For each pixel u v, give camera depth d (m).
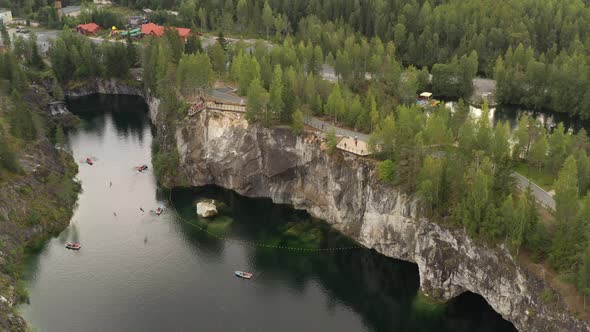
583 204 112.19
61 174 182.62
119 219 164.50
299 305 132.25
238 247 152.50
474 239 121.56
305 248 151.75
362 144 157.38
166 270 142.75
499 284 118.94
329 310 131.12
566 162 127.31
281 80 182.00
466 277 126.69
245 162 172.12
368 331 125.38
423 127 151.50
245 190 175.25
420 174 131.75
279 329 124.50
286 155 166.00
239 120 173.62
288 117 169.00
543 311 108.62
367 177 148.25
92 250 150.12
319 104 177.25
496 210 117.75
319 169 161.00
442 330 124.88
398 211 141.00
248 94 167.75
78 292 134.25
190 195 177.62
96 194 178.25
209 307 130.38
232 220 164.25
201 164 181.00
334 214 159.00
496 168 130.00
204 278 140.12
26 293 131.75
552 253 109.94
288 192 170.88
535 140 155.00
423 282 135.50
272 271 143.38
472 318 126.31
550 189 134.75
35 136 190.38
